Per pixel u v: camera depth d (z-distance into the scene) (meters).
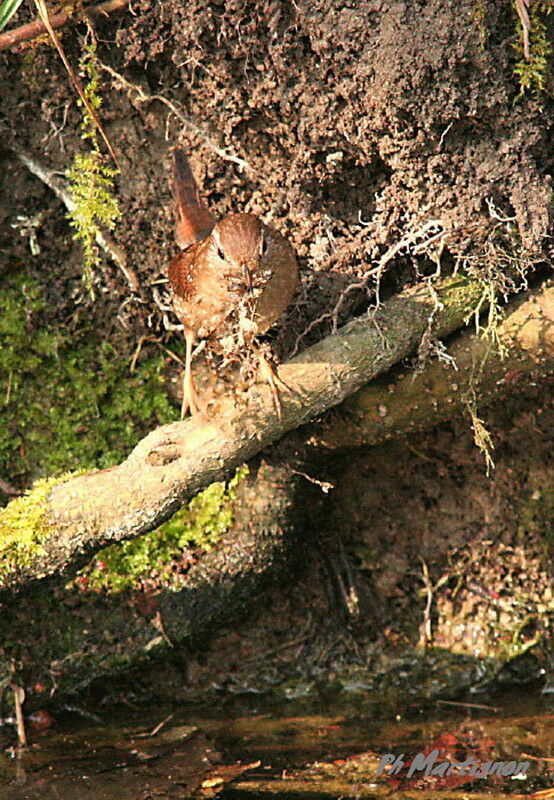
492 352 8.40
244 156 8.83
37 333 9.73
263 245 7.73
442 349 8.36
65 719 9.31
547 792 7.54
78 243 9.49
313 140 8.49
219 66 8.39
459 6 7.62
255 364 8.19
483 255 8.31
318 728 8.92
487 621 9.88
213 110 8.70
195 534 9.48
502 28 7.73
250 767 8.15
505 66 7.80
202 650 9.81
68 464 9.87
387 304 8.51
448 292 8.38
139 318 9.62
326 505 10.02
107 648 9.43
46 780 8.03
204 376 9.51
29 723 9.20
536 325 8.28
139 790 7.81
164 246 9.27
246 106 8.56
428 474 10.02
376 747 8.44
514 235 8.26
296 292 8.89
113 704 9.59
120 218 9.17
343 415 8.74
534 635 9.80
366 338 8.28
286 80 8.28
